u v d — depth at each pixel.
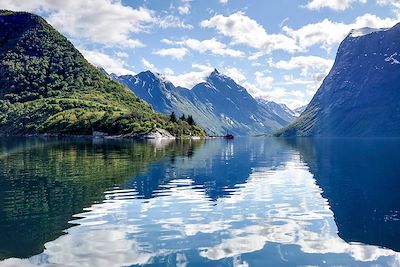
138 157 80.25
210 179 48.19
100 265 19.03
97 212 29.59
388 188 42.06
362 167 65.56
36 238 23.17
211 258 20.00
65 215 28.62
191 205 32.44
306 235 24.00
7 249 21.25
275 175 53.47
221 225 26.28
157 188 40.56
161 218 28.02
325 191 40.00
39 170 55.25
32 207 31.11
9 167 59.16
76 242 22.39
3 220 27.19
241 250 21.23
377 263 19.55
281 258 20.06
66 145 131.62
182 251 21.00
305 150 128.62
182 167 61.97
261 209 31.17
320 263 19.52
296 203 33.69
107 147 119.56
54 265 19.02
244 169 61.41
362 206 32.34
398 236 23.77
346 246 21.92
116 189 39.59
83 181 44.81
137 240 22.88
